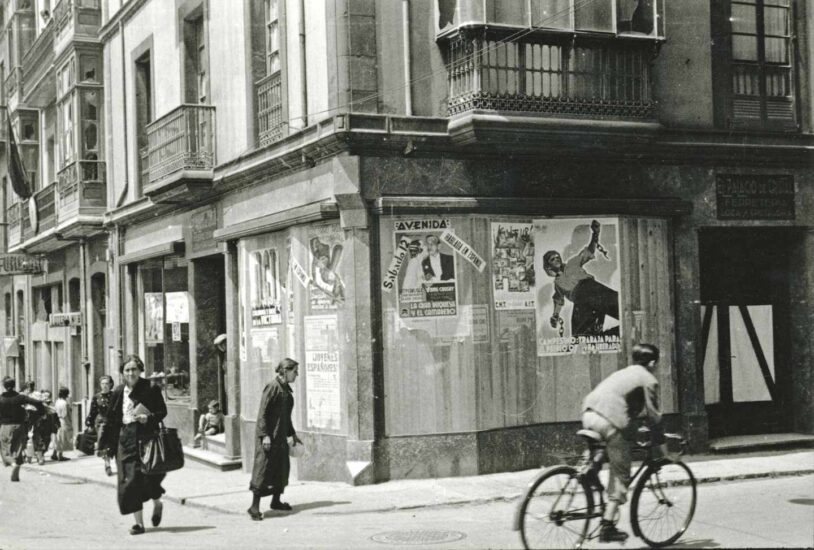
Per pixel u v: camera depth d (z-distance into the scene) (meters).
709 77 14.30
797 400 15.01
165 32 18.72
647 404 8.09
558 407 13.19
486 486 11.91
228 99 16.17
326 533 9.62
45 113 28.06
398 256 12.54
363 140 12.27
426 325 12.59
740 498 10.80
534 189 13.23
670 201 13.77
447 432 12.60
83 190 22.16
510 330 12.96
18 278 32.88
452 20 12.66
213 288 17.81
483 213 12.80
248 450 15.23
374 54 12.55
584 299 13.40
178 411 18.45
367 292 12.41
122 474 9.98
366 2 12.55
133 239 21.02
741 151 14.24
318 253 13.23
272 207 14.60
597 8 12.77
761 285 15.10
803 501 10.48
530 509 7.86
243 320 15.46
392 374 12.51
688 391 13.95
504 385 12.88
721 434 14.74
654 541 8.32
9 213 30.98
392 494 11.63
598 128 12.69
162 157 17.48
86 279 24.20
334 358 12.95
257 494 10.78
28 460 21.05
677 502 8.48
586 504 8.07
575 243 13.39
